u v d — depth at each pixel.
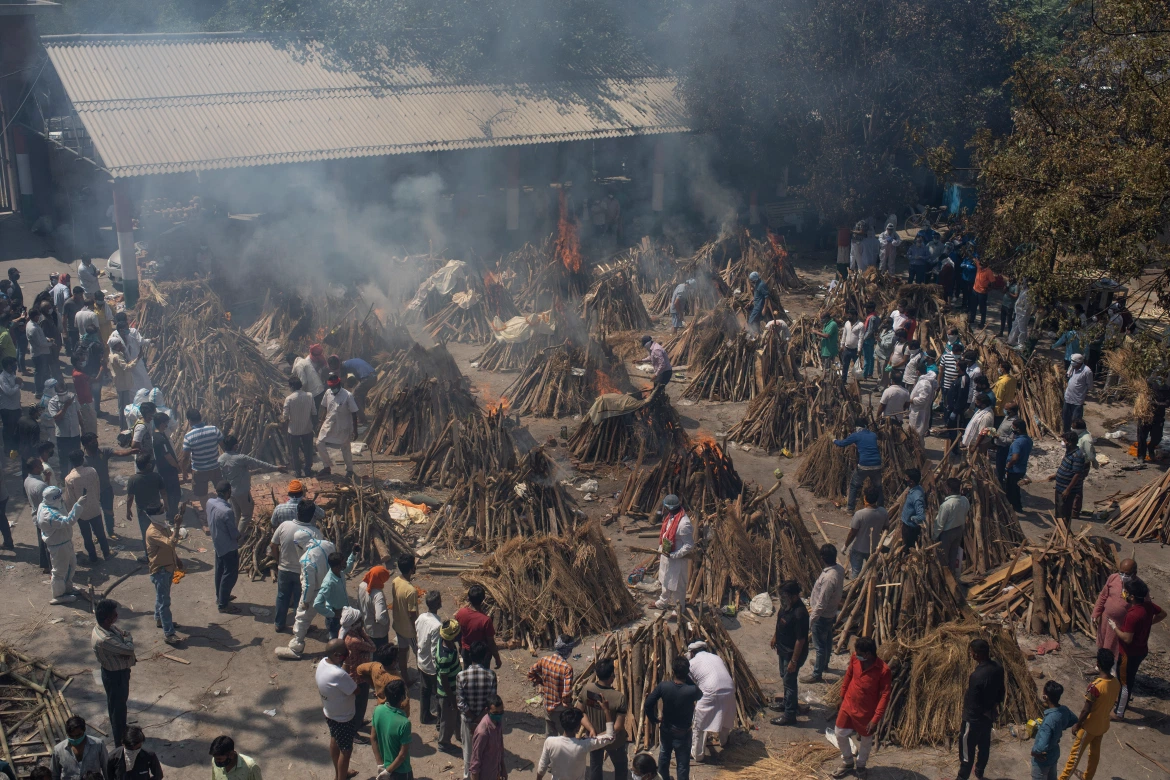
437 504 14.90
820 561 13.17
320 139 27.25
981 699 9.12
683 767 9.02
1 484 13.34
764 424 17.61
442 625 9.76
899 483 14.80
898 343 19.34
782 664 10.27
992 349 20.14
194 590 12.67
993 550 13.45
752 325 22.25
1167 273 15.50
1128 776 9.69
